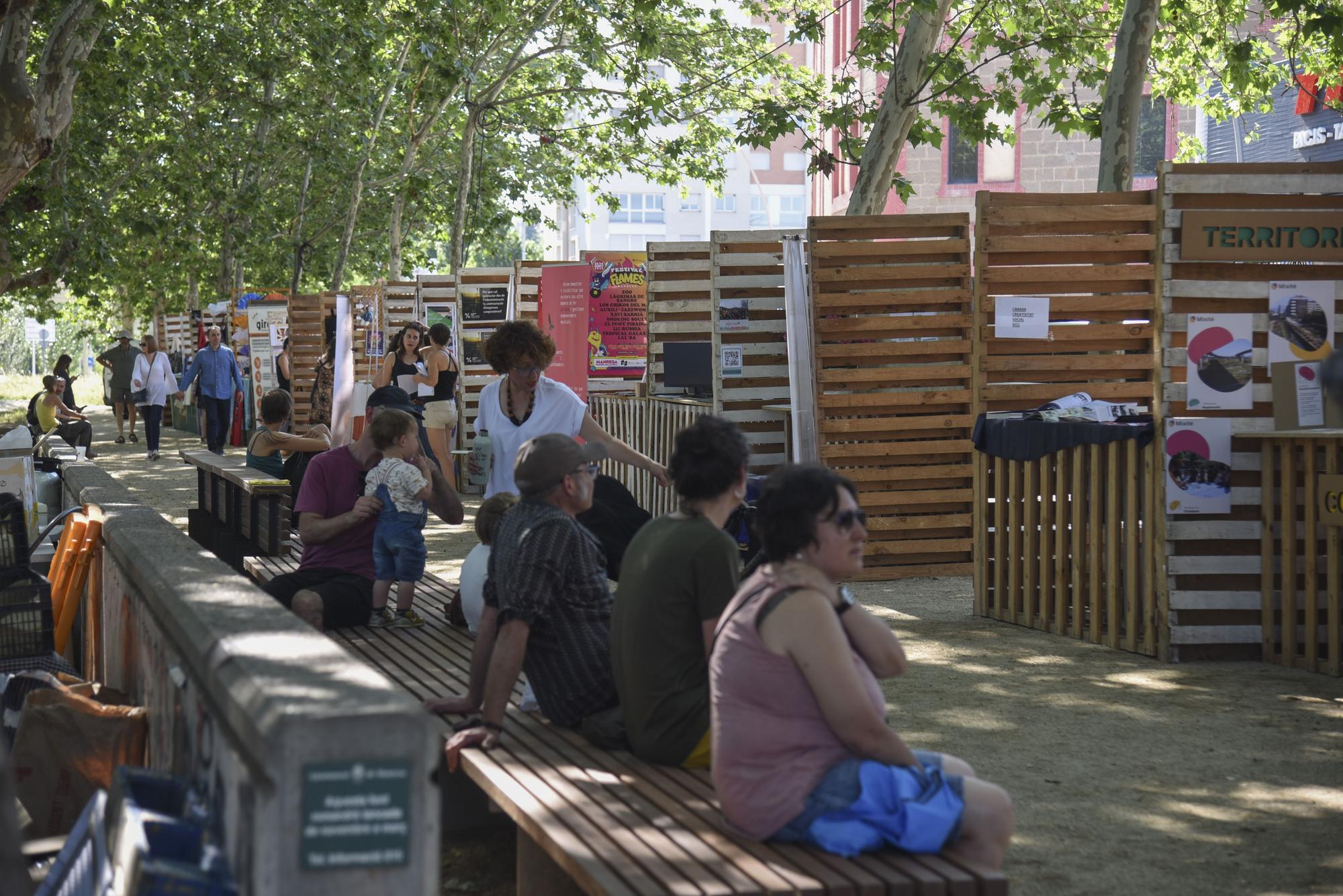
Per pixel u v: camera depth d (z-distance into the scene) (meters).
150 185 33.12
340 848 2.63
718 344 12.60
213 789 3.21
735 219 73.44
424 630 6.63
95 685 5.28
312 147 34.06
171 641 3.99
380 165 35.88
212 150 33.81
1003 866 4.77
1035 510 9.27
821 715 3.46
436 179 35.88
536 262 20.56
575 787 3.98
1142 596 8.40
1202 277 8.21
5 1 12.77
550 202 37.81
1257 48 19.25
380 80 31.11
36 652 5.77
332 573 6.72
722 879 3.21
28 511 8.40
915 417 11.43
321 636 3.38
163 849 3.07
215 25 29.94
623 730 4.36
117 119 30.23
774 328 12.66
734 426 4.20
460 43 28.09
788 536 3.54
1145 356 9.78
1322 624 8.17
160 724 4.15
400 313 22.14
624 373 16.58
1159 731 6.56
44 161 25.52
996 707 7.04
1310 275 8.26
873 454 11.41
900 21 16.69
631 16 27.12
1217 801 5.50
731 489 4.18
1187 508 8.19
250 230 36.53
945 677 7.76
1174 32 19.19
